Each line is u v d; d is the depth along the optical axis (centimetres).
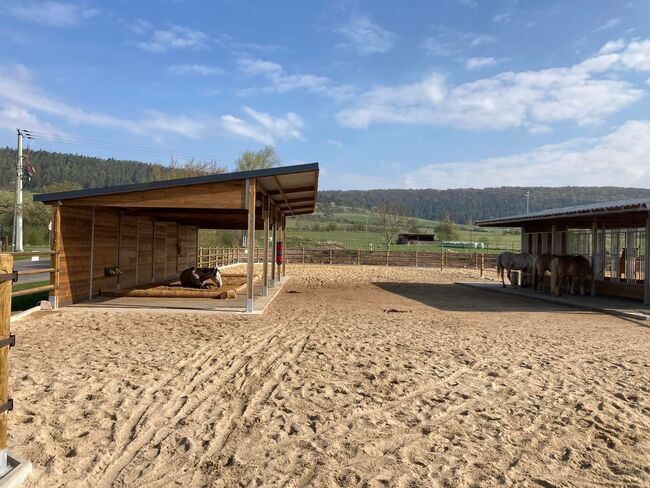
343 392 524
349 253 3881
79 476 333
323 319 1028
